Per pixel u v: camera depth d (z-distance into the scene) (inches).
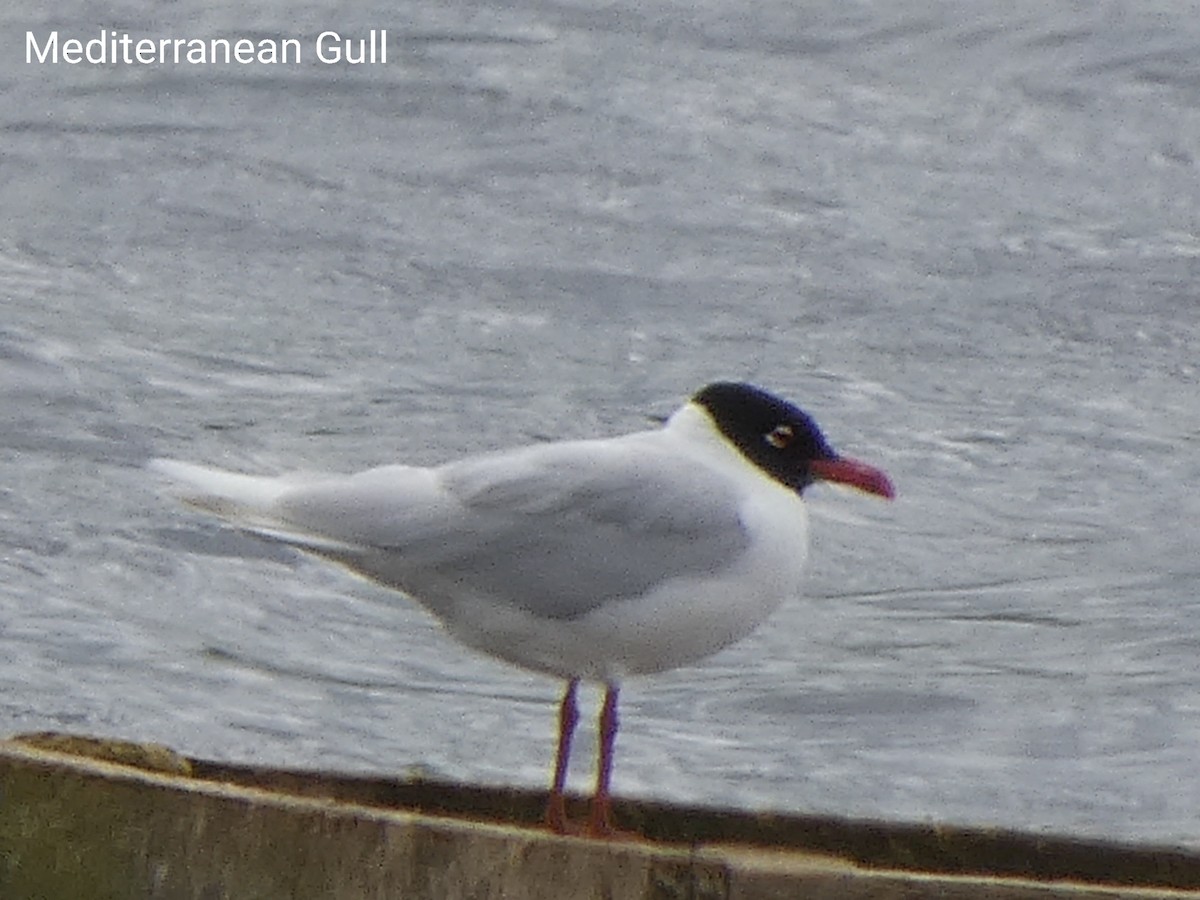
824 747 473.7
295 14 982.4
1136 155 856.9
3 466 605.6
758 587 312.3
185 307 730.2
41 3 994.7
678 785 452.8
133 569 545.0
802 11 988.6
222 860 255.9
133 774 261.4
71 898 261.3
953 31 959.6
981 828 311.3
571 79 924.6
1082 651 526.9
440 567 309.4
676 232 795.4
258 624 519.8
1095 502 611.2
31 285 740.0
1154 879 305.9
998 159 856.3
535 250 780.0
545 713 482.9
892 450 639.8
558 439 636.1
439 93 906.7
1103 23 952.9
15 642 501.7
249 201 815.7
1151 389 684.1
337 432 639.8
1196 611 545.0
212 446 626.5
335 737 465.1
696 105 901.2
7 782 263.3
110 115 888.3
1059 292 749.3
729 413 319.6
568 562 307.1
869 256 777.6
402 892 250.4
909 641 529.0
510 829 258.4
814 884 244.4
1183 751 476.7
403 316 729.0
